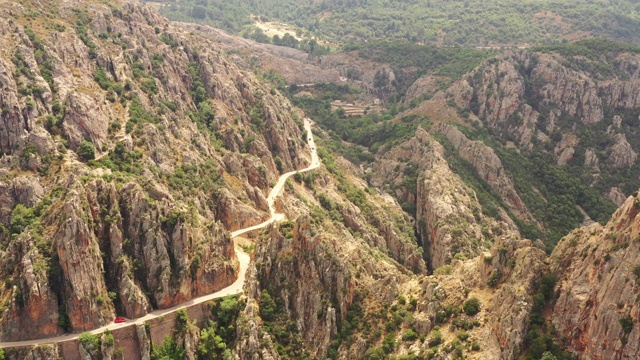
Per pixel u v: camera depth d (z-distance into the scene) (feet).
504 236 453.58
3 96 562.66
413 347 440.86
